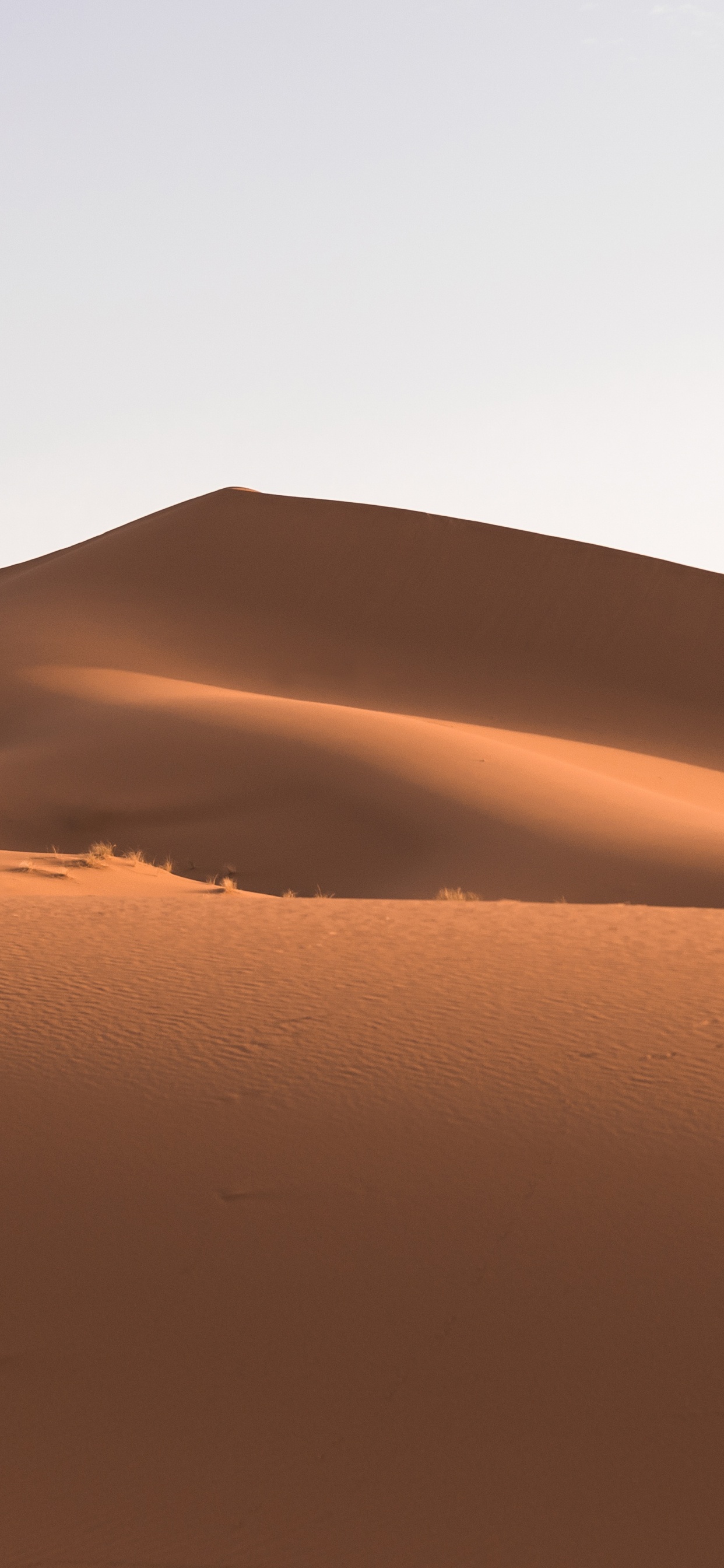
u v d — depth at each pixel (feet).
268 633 273.33
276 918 41.06
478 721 231.30
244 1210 17.94
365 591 295.28
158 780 152.05
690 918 40.42
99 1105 21.83
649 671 277.23
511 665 274.98
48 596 279.69
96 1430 13.55
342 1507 12.35
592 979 30.09
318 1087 22.52
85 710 182.39
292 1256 16.70
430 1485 12.59
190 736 161.99
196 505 321.93
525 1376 14.15
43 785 152.35
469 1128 20.57
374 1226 17.43
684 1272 15.99
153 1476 12.87
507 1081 22.67
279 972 31.40
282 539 308.60
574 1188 18.37
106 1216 17.85
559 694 262.06
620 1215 17.51
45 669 215.51
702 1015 26.55
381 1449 13.12
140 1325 15.28
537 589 296.30
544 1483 12.55
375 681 254.27
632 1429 13.25
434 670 266.57
